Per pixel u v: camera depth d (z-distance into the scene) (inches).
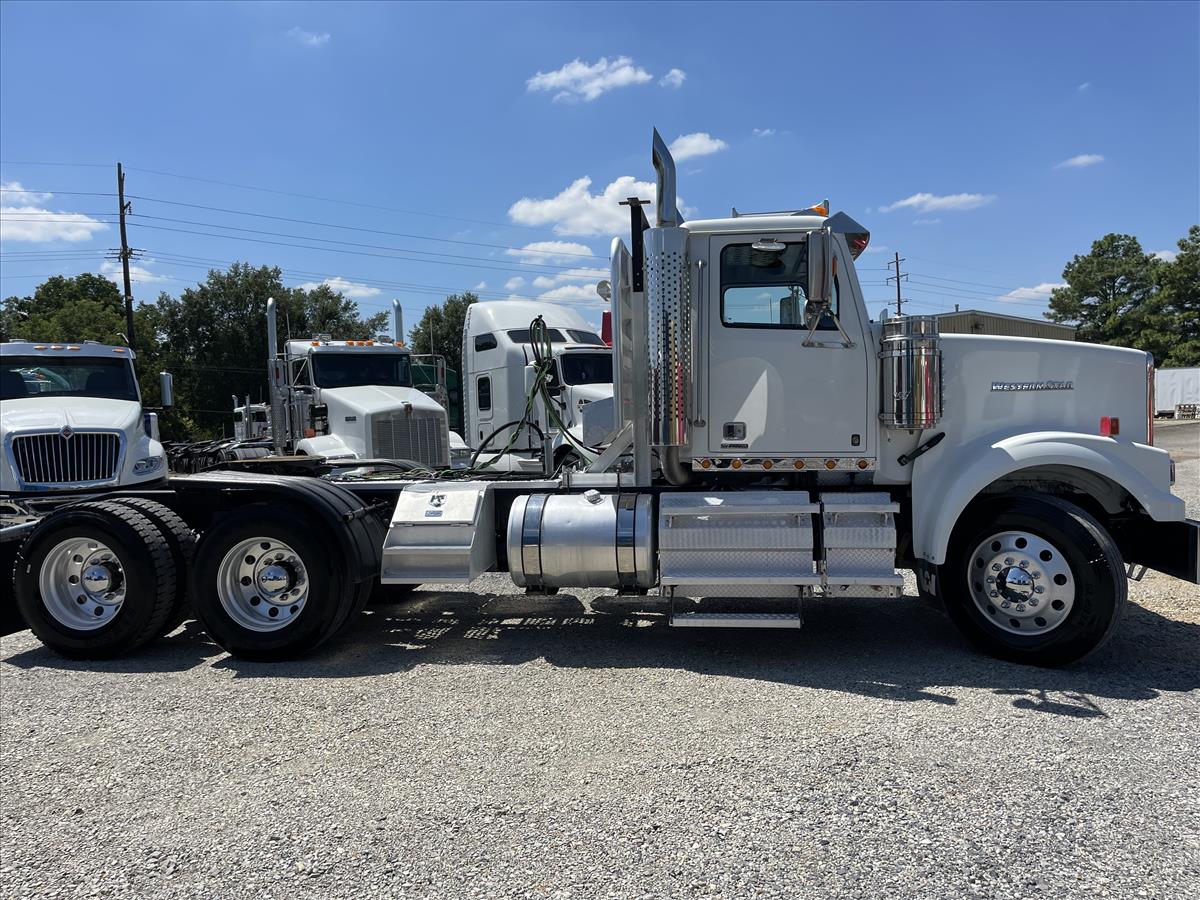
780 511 203.9
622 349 225.3
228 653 223.1
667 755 148.6
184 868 115.2
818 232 193.6
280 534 211.6
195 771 147.4
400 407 529.0
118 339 1779.0
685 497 212.7
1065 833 118.5
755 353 212.1
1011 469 198.7
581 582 217.6
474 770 144.6
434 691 187.8
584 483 226.8
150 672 209.2
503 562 238.5
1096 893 104.0
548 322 592.1
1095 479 211.0
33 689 197.2
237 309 2038.6
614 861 113.7
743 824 123.0
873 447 209.8
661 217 211.9
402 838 121.6
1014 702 172.4
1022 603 196.2
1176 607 254.2
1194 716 162.9
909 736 154.6
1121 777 135.9
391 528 223.9
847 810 126.5
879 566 201.9
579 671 200.5
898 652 211.2
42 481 382.3
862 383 209.9
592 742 155.5
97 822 129.4
